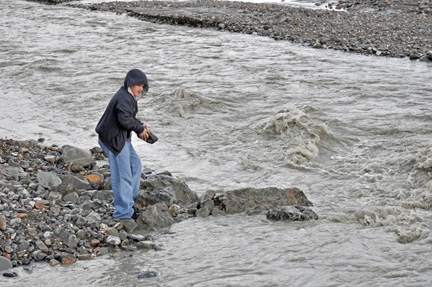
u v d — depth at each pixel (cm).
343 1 3195
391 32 2228
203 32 2394
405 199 798
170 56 1898
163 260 609
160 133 1139
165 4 3259
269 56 1880
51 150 965
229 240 658
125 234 664
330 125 1159
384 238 661
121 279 565
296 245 641
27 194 741
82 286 550
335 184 870
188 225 706
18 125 1175
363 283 552
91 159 913
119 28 2523
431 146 1016
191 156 1009
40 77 1627
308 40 2142
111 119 675
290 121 1133
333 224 709
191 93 1356
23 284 554
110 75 1627
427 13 2658
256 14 2755
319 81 1532
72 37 2294
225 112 1281
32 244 624
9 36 2327
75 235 650
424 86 1470
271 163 975
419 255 612
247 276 569
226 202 753
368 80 1538
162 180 796
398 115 1218
